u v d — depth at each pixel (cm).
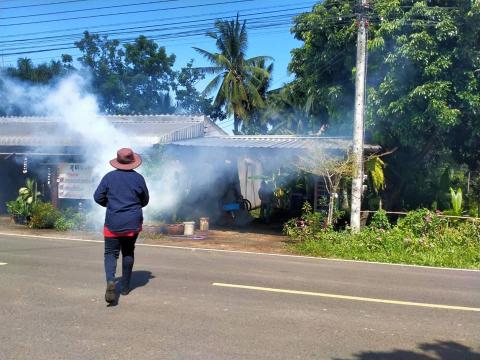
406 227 1178
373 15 1345
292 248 1139
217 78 3322
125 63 3294
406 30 1329
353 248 1061
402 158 1599
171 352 438
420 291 718
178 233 1327
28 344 451
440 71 1273
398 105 1313
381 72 1418
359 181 1186
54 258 885
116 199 612
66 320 521
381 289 720
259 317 551
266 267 872
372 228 1179
